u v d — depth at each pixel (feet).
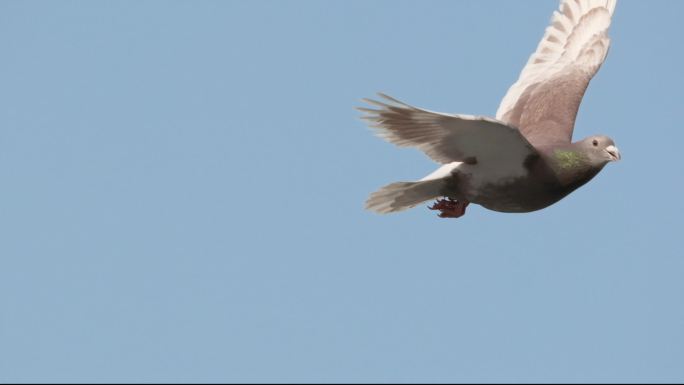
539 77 55.77
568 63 56.13
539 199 48.16
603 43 56.34
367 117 43.27
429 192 49.44
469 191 48.19
